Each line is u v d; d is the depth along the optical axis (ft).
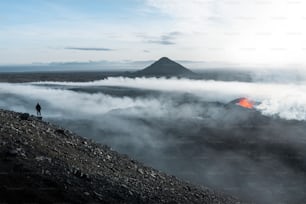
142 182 123.34
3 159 92.99
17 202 76.74
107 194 96.94
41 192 82.89
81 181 97.96
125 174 127.13
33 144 112.98
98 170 116.47
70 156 118.52
